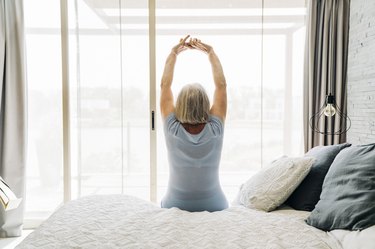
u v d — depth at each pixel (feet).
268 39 8.70
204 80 8.46
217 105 4.69
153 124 8.69
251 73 8.77
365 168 4.00
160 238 3.34
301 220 4.28
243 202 5.29
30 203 9.36
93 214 4.12
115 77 8.77
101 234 3.45
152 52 8.55
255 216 4.14
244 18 8.68
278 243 3.19
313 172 5.10
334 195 4.10
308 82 8.36
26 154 8.43
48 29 9.06
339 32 8.05
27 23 9.02
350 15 7.87
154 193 8.82
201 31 8.70
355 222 3.64
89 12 8.63
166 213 4.13
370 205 3.66
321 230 3.92
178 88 8.45
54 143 9.38
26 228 9.11
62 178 9.44
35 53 9.11
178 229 3.58
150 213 4.18
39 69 9.16
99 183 9.00
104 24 8.64
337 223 3.80
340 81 8.11
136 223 3.75
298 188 5.15
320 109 8.31
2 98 8.14
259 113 8.86
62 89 8.52
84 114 8.84
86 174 8.97
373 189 3.79
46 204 9.41
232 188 9.02
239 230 3.57
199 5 8.68
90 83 8.77
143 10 8.60
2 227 8.23
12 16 8.07
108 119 8.87
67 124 8.57
